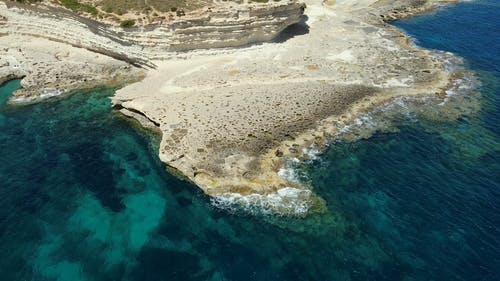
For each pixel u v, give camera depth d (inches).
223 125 1814.7
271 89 2071.9
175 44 2215.8
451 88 2202.3
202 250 1369.3
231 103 1953.7
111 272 1305.4
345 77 2214.6
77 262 1336.1
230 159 1647.4
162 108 1919.3
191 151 1678.2
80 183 1626.5
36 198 1556.3
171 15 2206.0
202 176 1592.0
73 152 1777.8
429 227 1430.9
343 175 1641.2
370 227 1435.8
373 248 1365.7
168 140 1733.5
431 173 1662.2
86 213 1503.4
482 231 1411.2
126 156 1765.5
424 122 1952.5
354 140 1818.4
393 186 1596.9
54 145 1813.5
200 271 1304.1
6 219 1469.0
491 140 1854.1
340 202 1526.8
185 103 1951.3
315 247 1371.8
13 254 1354.6
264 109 1925.4
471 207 1504.7
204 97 1995.6
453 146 1813.5
